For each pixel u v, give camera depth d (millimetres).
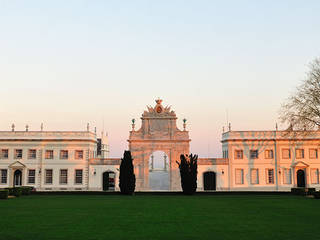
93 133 74188
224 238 18672
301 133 55375
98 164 69750
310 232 20359
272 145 69250
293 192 56438
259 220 25141
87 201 42906
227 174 68875
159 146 68938
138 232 20375
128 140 68938
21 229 21438
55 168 69625
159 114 69875
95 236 19234
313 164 68188
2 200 44562
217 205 37125
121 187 56750
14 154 69875
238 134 69875
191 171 56781
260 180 68438
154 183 83438
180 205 37156
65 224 23328
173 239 18438
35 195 55719
